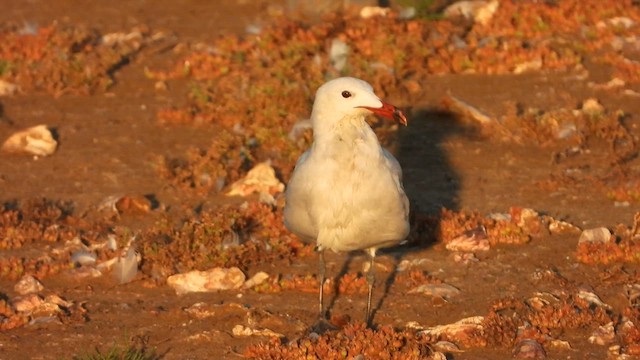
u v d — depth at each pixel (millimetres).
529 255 12828
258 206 13977
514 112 17297
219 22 23656
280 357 10211
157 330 11133
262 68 18812
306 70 18594
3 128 17766
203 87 18609
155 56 21188
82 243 13469
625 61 19328
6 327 11227
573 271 12359
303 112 17438
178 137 17281
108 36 22375
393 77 18422
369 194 10516
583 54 20016
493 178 15508
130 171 16031
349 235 10758
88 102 18953
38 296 11820
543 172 15656
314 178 10578
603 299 11547
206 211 14203
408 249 13195
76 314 11453
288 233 13562
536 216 13547
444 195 14906
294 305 11719
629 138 16516
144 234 13422
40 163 16406
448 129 17297
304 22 22062
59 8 25469
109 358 10258
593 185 15055
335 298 11875
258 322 11195
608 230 13094
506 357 10289
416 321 11227
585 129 16828
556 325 10852
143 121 17984
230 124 17609
